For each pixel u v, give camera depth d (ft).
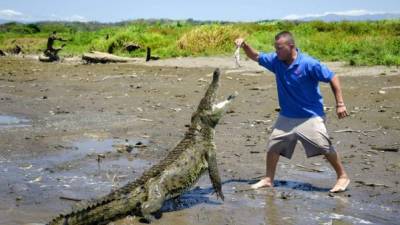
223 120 38.91
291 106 22.57
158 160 27.89
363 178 24.66
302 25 141.38
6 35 207.31
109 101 48.62
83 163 27.07
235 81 59.72
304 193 22.59
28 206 20.70
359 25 137.90
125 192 19.24
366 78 57.62
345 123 37.04
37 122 38.63
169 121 38.93
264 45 95.96
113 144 31.55
